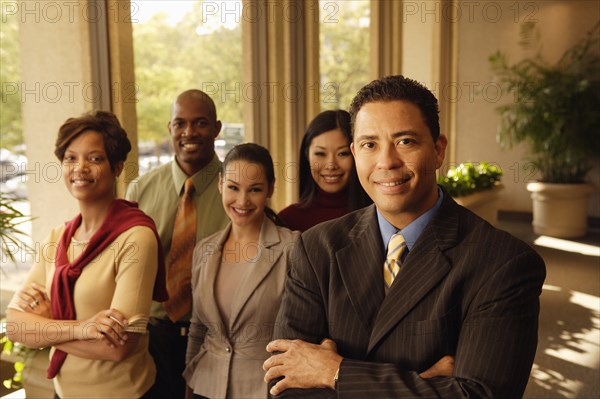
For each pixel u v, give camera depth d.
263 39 4.46
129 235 1.90
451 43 7.81
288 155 4.66
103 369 1.86
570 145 7.85
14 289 2.78
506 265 1.24
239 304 1.94
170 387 2.31
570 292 5.46
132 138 3.08
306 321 1.44
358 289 1.37
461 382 1.19
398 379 1.21
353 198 2.28
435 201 1.38
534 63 8.36
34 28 2.85
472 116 9.38
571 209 7.96
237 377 1.92
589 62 8.30
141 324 1.85
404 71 7.15
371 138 1.31
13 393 2.61
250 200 2.02
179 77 3.68
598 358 3.95
